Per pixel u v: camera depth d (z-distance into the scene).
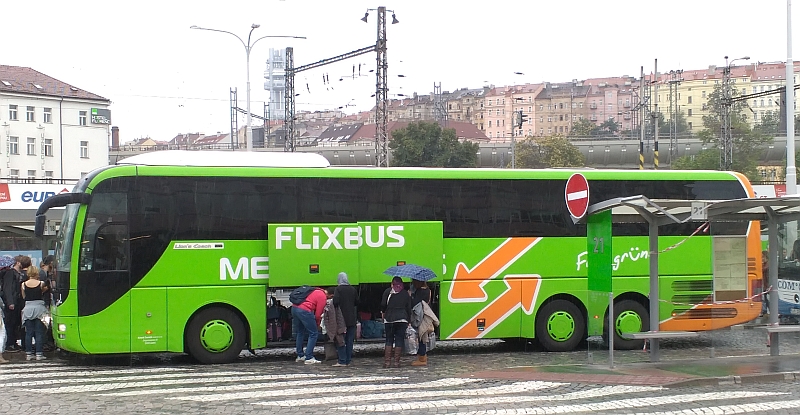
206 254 16.42
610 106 165.88
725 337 20.84
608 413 10.95
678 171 18.91
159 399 12.41
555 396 12.38
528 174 18.17
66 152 82.50
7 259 19.22
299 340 16.78
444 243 17.61
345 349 16.34
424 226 17.42
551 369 15.31
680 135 95.19
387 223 17.27
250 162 17.12
